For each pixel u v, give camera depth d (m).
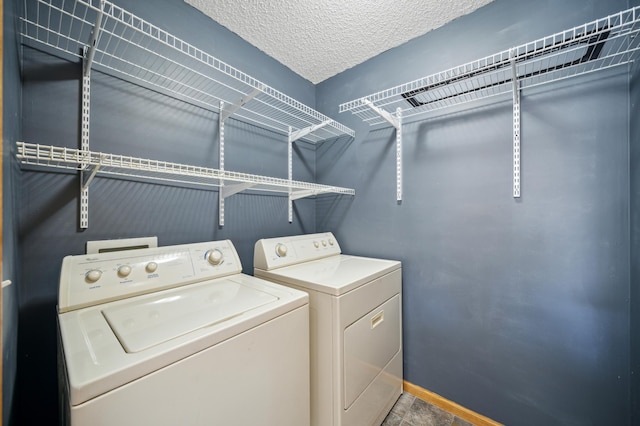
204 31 1.49
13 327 0.79
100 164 0.84
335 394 1.12
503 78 1.38
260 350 0.85
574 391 1.20
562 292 1.23
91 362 0.59
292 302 0.97
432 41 1.63
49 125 1.00
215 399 0.73
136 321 0.79
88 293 0.89
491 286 1.42
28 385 0.95
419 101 1.61
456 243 1.54
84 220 1.08
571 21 1.21
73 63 1.07
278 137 1.97
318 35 1.68
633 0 1.06
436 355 1.60
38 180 0.99
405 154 1.75
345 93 2.07
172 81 1.36
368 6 1.44
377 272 1.42
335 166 2.13
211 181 1.54
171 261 1.12
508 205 1.37
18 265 0.89
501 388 1.39
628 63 1.08
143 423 0.60
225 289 1.09
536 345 1.29
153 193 1.29
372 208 1.91
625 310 1.10
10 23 0.73
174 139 1.37
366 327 1.31
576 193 1.20
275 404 0.90
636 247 1.04
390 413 1.53
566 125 1.22
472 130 1.48
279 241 1.59
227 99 1.61
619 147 1.11
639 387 1.02
